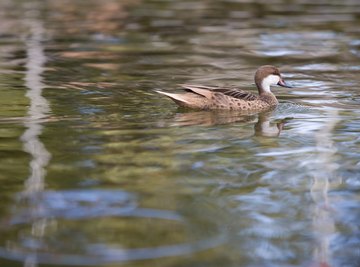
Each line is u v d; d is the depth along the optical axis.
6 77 20.56
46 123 15.61
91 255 9.35
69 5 37.22
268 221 10.59
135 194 11.49
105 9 35.81
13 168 12.62
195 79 20.83
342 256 9.55
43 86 19.42
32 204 11.00
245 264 9.23
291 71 22.19
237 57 24.34
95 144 14.12
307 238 10.03
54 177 12.20
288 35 28.73
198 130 15.41
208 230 10.19
